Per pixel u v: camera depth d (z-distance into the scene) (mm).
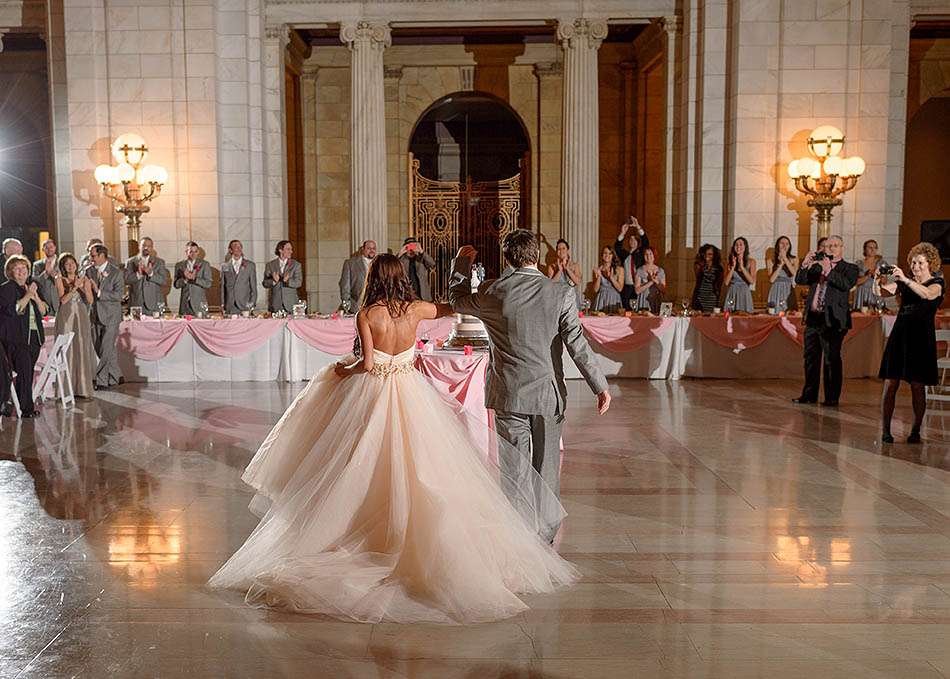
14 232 19219
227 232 15008
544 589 4680
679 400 10633
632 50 18328
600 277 13773
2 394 9297
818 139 13836
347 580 4414
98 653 3953
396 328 4844
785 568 5047
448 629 4207
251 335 12117
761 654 3953
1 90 19172
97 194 14633
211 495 6488
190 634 4152
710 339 12406
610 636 4141
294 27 15391
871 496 6516
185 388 11594
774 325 12383
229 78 14828
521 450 5016
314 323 12109
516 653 3961
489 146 22047
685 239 15008
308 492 4762
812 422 9266
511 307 4887
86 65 14445
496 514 4734
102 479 6938
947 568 5051
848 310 10133
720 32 14422
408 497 4637
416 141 22016
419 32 17641
